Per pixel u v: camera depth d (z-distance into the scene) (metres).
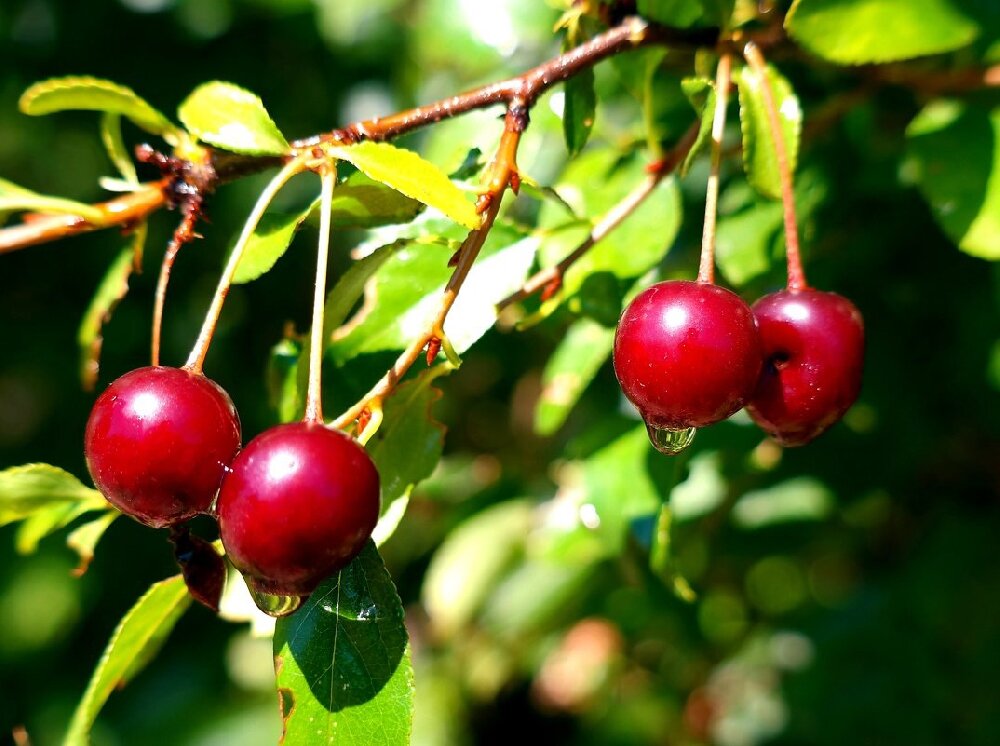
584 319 0.26
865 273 0.30
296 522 0.19
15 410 0.45
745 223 0.27
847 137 0.29
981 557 0.34
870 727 0.35
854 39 0.24
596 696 0.48
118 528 0.42
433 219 0.24
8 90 0.40
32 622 0.43
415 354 0.20
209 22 0.39
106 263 0.41
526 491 0.37
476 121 0.30
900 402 0.31
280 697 0.20
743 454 0.30
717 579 0.41
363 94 0.40
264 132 0.22
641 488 0.26
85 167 0.43
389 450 0.23
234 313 0.40
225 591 0.23
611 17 0.24
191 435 0.20
